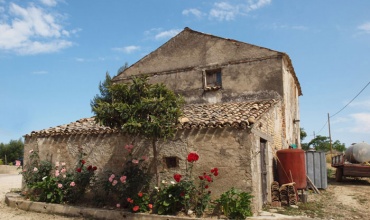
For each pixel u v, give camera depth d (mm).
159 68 15008
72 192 10242
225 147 8500
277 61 12594
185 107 12594
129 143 10039
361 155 15422
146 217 8266
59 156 11328
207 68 13891
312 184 12469
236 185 8203
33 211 10078
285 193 9727
